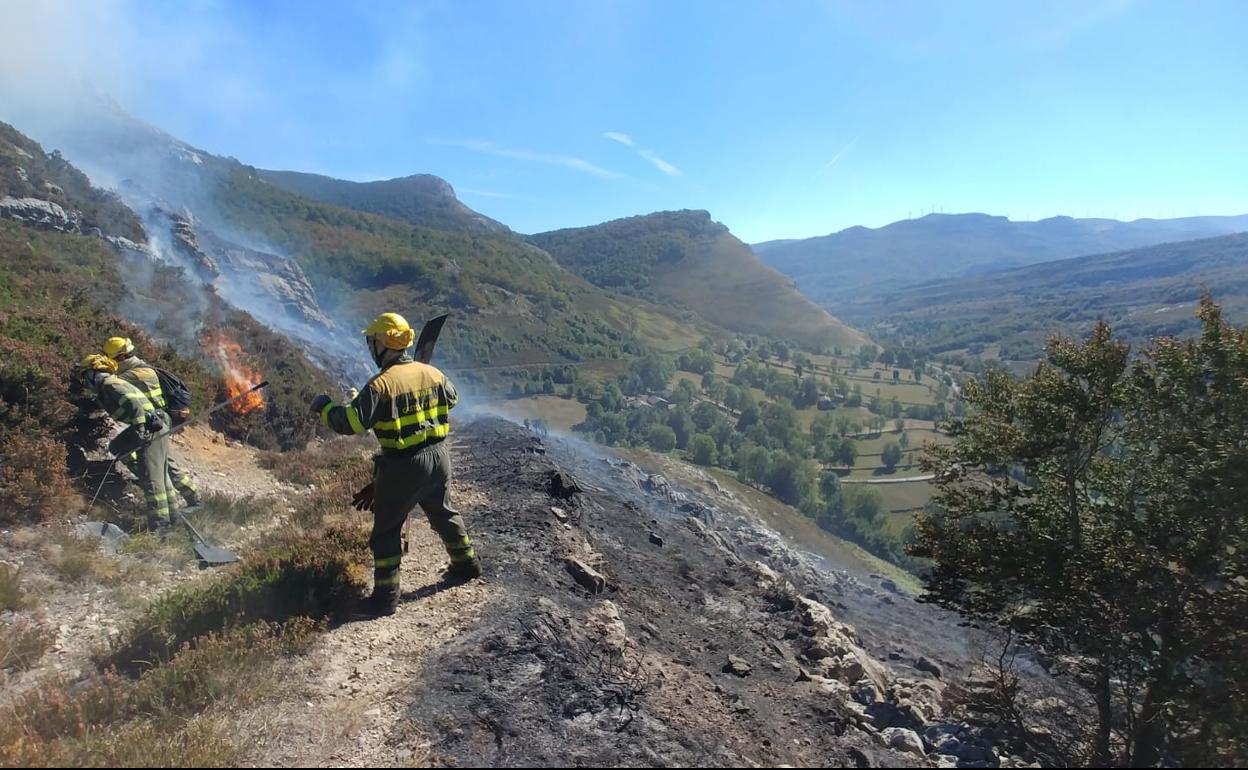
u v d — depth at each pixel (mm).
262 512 7855
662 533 11273
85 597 5020
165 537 6270
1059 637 8156
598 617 5699
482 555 6352
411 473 4672
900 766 4719
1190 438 7660
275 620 4574
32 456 5961
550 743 3611
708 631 6867
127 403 6375
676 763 3678
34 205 20828
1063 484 9031
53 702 3424
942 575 9203
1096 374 8609
